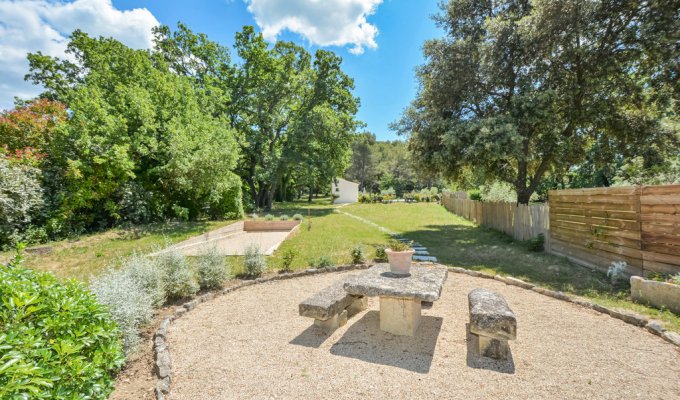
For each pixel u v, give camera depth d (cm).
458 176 1328
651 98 995
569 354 302
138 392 250
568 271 603
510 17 1050
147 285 433
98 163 1059
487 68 1059
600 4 866
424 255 792
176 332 369
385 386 254
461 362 291
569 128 1062
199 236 1085
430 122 1180
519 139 923
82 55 1647
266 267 634
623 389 245
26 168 922
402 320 354
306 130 2191
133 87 1297
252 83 2172
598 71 936
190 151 1278
